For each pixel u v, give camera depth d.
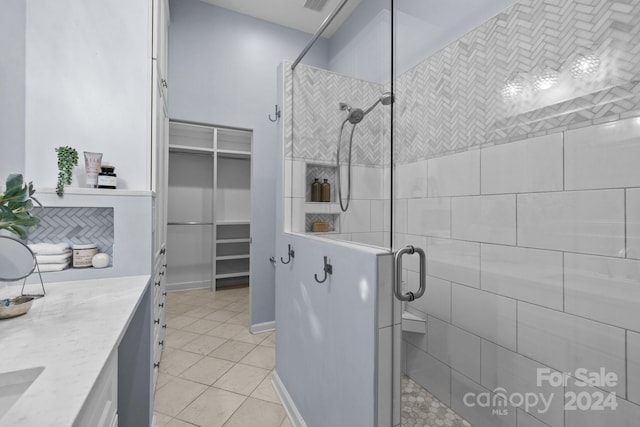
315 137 1.74
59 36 1.43
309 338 1.51
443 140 1.47
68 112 1.44
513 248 1.25
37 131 1.39
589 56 1.06
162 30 1.96
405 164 1.33
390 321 1.07
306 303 1.55
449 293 1.34
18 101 1.31
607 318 1.00
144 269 1.45
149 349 1.45
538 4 1.21
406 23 1.65
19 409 0.50
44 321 0.90
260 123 2.90
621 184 0.97
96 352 0.71
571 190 1.09
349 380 1.17
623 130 0.97
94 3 1.48
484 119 1.38
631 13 0.96
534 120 1.21
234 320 2.99
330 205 1.60
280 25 3.00
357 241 1.39
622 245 0.97
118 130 1.52
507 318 1.27
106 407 0.78
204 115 2.68
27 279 1.25
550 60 1.17
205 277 4.08
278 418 1.64
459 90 1.50
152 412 1.54
